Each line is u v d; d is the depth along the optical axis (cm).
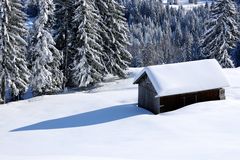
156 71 3025
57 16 4669
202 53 5653
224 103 2894
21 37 4266
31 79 4219
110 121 2820
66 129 2711
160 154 1747
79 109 3344
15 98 4366
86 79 4328
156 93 2975
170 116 2736
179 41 17225
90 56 4378
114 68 4891
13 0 4100
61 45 4731
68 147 2155
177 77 2992
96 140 2297
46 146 2239
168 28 18925
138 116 2812
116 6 5041
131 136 2312
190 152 1750
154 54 12450
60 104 3559
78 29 4438
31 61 4284
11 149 2216
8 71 3950
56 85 4475
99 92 4159
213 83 2981
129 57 5106
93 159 1492
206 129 2302
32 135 2606
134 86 4419
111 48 4916
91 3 4512
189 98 3003
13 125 2986
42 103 3638
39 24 4144
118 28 4900
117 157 1709
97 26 4609
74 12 4412
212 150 1762
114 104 3466
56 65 4375
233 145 1878
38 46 4166
